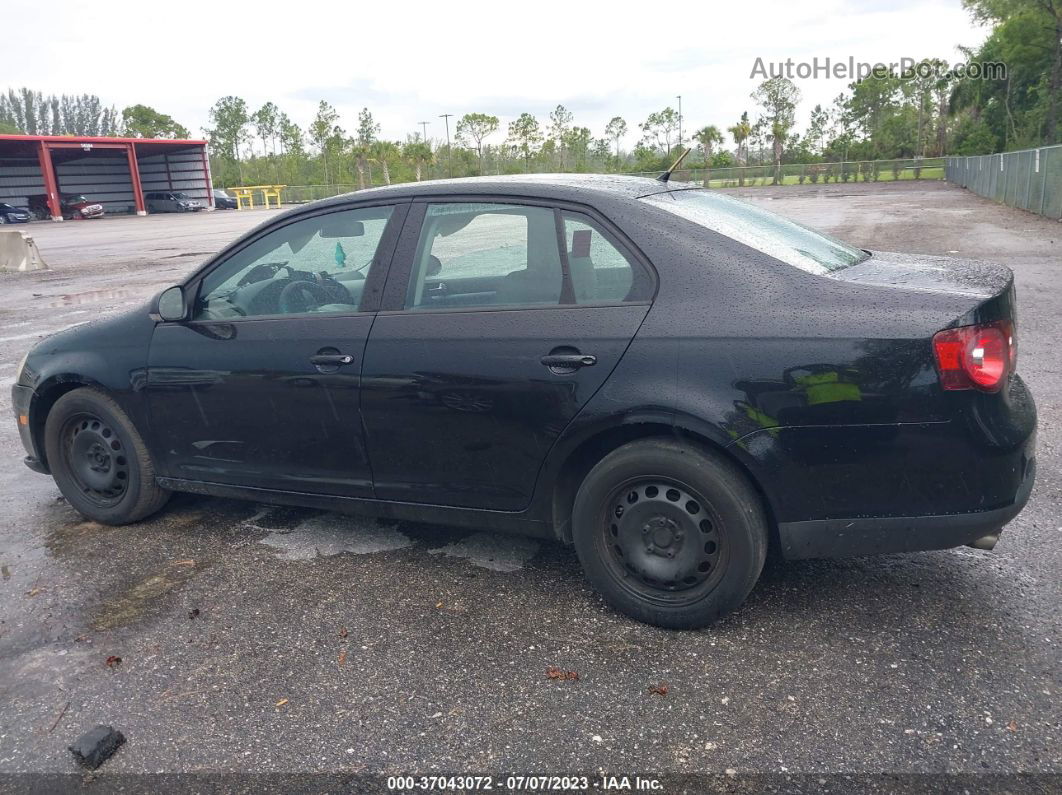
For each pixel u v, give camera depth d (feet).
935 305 9.30
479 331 11.05
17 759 8.71
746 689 9.34
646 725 8.82
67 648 10.80
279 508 15.29
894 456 9.37
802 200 124.06
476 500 11.61
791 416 9.55
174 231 114.42
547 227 10.95
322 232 12.55
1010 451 9.34
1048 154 72.33
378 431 11.89
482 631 10.80
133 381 13.71
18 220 168.76
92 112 653.30
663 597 10.57
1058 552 12.26
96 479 14.65
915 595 11.20
